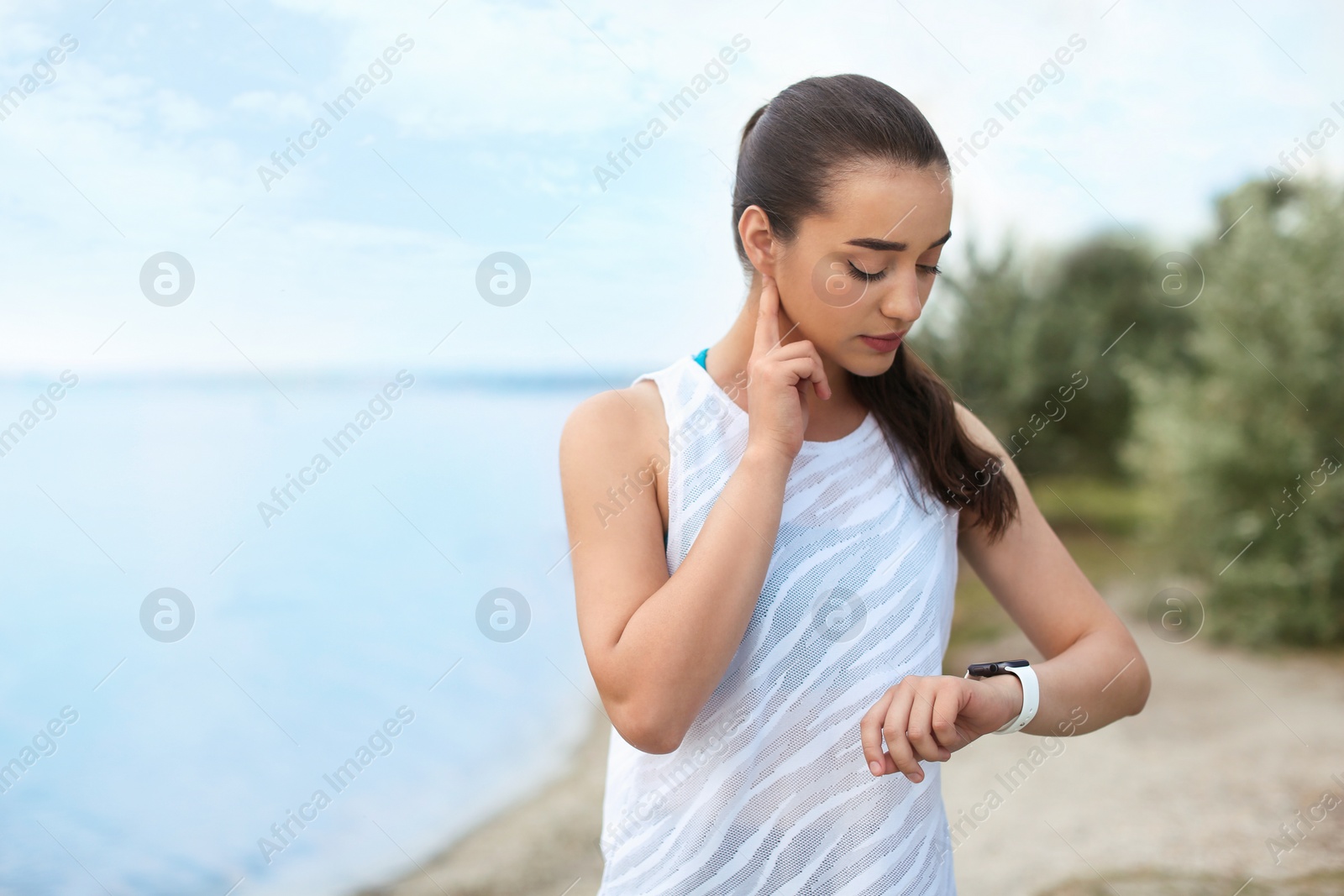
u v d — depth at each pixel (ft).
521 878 11.44
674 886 3.58
